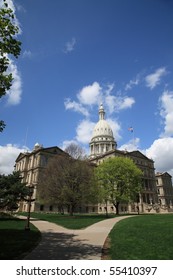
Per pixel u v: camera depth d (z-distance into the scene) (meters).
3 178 40.22
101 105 165.62
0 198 38.94
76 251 11.66
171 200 139.75
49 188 49.38
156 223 24.19
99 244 13.72
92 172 52.44
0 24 13.38
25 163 96.19
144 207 96.00
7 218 38.06
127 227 21.36
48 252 11.39
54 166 51.84
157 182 141.88
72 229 22.72
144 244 12.55
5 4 13.84
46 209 79.94
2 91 14.08
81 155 53.03
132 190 61.53
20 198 40.06
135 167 63.88
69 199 46.97
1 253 10.83
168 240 13.47
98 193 52.34
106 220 32.75
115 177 61.97
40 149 88.44
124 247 12.01
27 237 16.14
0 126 14.87
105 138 144.75
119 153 105.88
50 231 20.89
